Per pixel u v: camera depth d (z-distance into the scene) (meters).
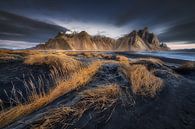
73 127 2.04
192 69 7.42
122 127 2.11
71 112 2.37
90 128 2.04
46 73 5.52
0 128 2.10
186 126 2.21
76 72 5.41
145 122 2.27
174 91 3.75
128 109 2.62
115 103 2.78
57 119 2.14
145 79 4.12
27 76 5.18
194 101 3.14
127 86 3.85
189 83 4.70
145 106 2.79
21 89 4.05
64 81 4.39
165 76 5.52
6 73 5.50
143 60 9.93
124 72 5.20
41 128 1.96
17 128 2.00
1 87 4.16
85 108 2.50
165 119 2.38
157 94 3.43
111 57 18.09
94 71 5.52
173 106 2.86
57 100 3.03
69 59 7.12
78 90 3.57
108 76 5.04
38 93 3.73
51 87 4.11
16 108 2.70
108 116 2.35
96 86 3.82
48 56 7.07
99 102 2.72
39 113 2.44
